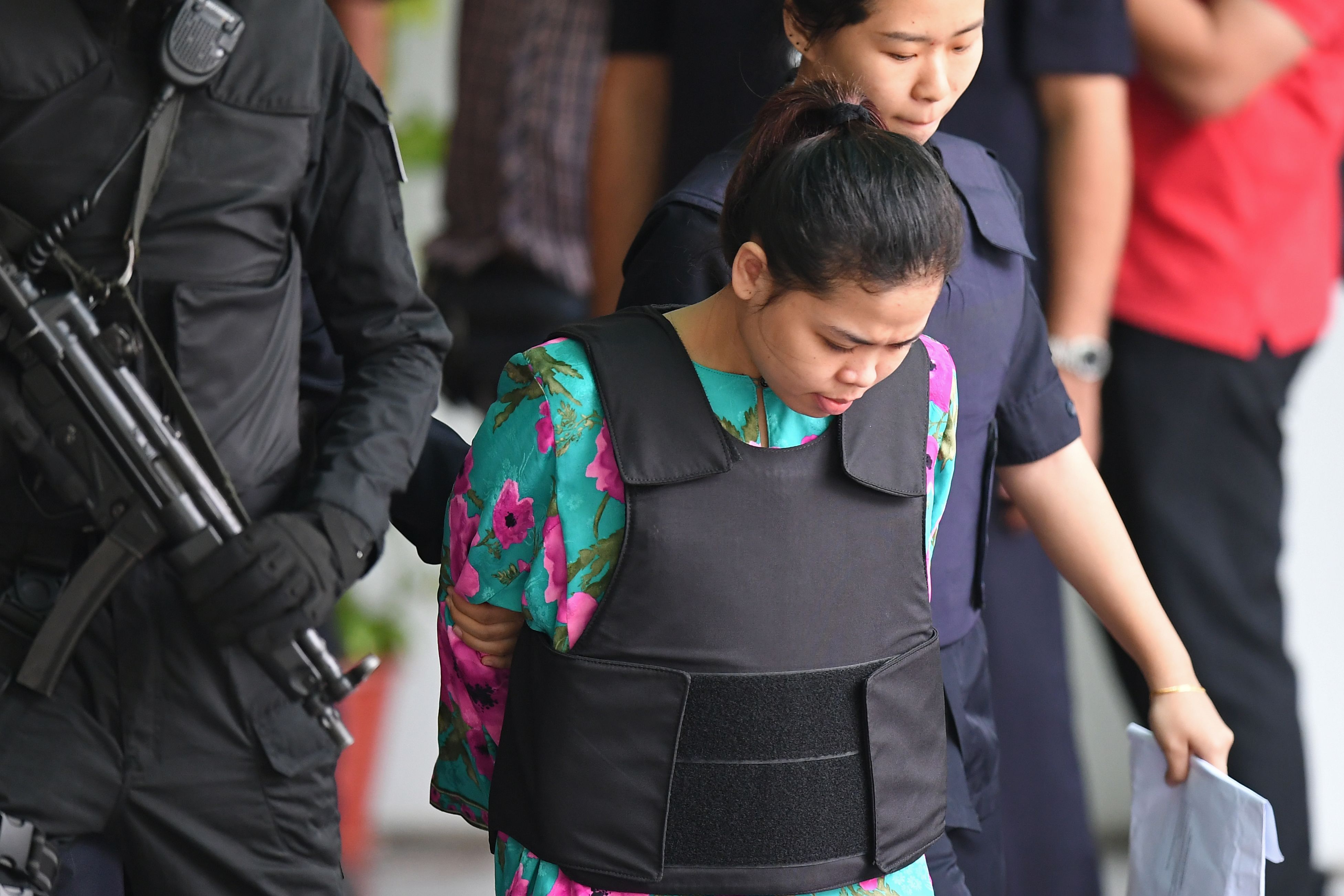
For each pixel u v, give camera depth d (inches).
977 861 343.0
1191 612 519.2
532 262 600.7
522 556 271.6
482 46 600.7
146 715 278.1
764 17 346.3
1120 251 465.4
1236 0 491.2
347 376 305.6
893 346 246.4
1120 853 622.5
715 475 257.1
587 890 266.4
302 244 299.0
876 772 266.7
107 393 262.8
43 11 264.4
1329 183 533.6
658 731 258.5
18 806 271.1
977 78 413.4
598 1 597.6
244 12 275.9
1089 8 416.8
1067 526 339.3
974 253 319.3
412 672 633.0
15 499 273.4
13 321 261.4
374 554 290.7
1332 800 604.7
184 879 285.6
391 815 629.3
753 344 253.0
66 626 268.7
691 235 300.8
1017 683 409.1
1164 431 517.7
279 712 287.9
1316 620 601.3
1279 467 530.6
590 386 261.3
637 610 257.8
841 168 238.4
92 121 266.5
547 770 262.8
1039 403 335.6
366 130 297.3
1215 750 325.1
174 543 267.0
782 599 259.6
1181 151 511.5
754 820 261.0
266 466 287.3
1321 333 539.2
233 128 274.2
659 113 446.3
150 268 271.9
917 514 270.8
